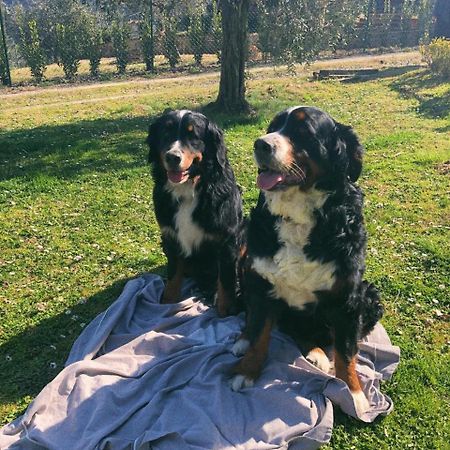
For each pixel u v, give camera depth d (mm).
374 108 4852
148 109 4969
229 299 1582
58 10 9234
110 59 9500
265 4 4867
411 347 1480
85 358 1358
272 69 7254
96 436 1085
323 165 1190
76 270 1938
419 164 3119
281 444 1086
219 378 1261
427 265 1943
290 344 1394
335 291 1207
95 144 3617
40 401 1192
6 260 2008
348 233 1202
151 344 1402
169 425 1128
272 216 1227
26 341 1514
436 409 1251
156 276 1809
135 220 2379
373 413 1211
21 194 2705
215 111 4668
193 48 8102
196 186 1584
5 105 5398
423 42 9578
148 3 6059
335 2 4996
